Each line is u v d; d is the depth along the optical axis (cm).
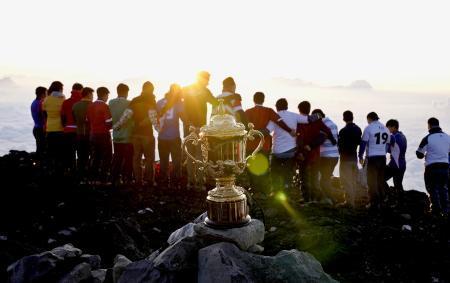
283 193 775
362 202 860
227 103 705
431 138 929
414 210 832
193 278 344
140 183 806
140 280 344
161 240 579
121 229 550
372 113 839
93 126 767
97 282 408
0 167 820
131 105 758
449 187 1009
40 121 934
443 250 556
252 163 766
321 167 823
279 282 343
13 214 614
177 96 780
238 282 315
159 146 800
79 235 543
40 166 869
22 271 400
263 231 382
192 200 738
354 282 465
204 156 362
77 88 836
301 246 523
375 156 827
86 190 744
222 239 353
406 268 500
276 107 774
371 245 551
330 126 809
